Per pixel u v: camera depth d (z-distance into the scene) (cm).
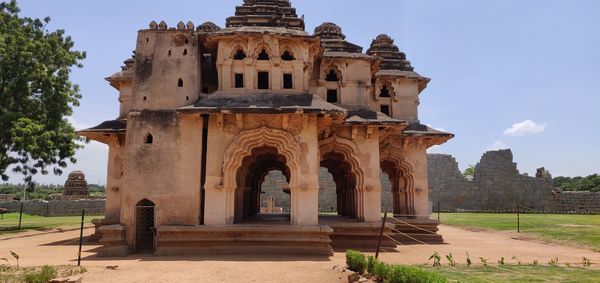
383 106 2350
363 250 1730
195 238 1536
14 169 2812
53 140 2877
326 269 1223
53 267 1162
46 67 2880
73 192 5403
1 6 2886
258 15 1859
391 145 2231
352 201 2105
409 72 2400
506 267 1279
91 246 1905
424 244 2042
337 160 2167
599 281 1050
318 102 1658
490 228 2834
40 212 4653
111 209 2102
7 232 2555
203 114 1600
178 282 1041
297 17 1928
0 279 1015
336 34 2205
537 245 2022
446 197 4775
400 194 2286
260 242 1541
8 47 2742
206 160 1619
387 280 978
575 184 6588
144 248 1650
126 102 2236
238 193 1864
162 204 1597
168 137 1650
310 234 1536
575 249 1861
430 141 2281
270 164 2481
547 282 1035
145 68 1717
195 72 1717
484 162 4809
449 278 1080
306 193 1579
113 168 2117
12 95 2781
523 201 4656
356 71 2041
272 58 1725
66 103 2981
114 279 1067
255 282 1045
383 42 2508
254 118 1623
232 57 1728
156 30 1748
